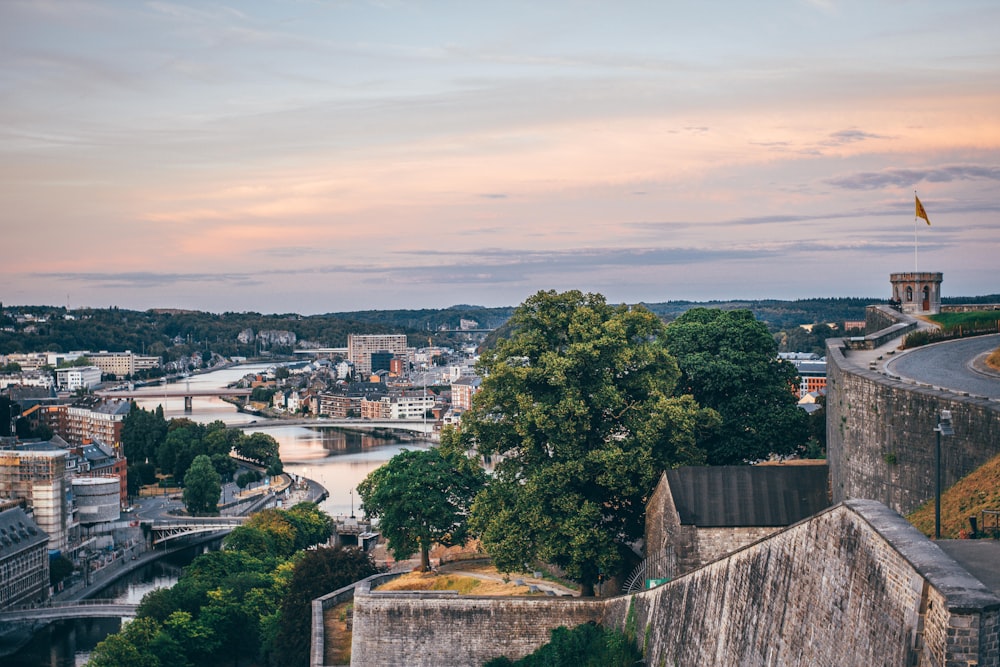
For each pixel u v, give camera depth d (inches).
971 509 2851.9
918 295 6968.5
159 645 7347.4
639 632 3772.1
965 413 3243.1
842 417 4126.5
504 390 4931.1
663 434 4633.4
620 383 4940.9
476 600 4397.1
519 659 4323.3
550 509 4618.6
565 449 4662.9
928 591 1931.6
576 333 4889.3
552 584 5241.1
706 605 3105.3
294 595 6579.7
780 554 2652.6
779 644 2549.2
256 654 7834.6
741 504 4266.7
